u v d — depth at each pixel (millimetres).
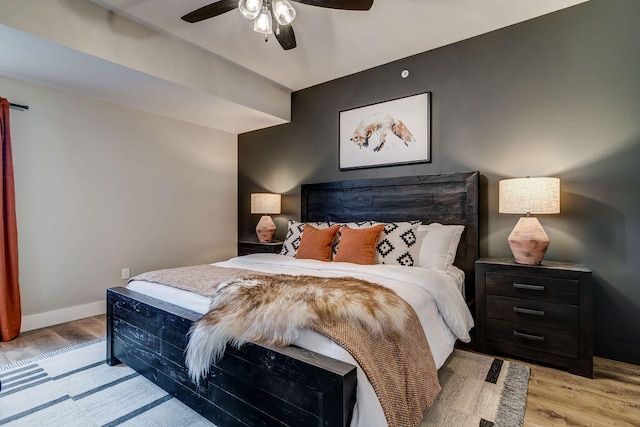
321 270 2295
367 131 3348
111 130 3332
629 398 1705
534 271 2104
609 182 2205
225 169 4527
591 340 1934
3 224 2527
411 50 2967
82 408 1634
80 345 2447
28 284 2777
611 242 2193
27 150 2770
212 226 4363
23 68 2504
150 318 1777
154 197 3721
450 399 1689
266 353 1211
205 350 1370
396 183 3084
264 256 2920
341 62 3203
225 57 3111
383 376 1146
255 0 1814
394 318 1318
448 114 2871
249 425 1281
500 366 2076
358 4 1910
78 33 2223
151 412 1601
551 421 1515
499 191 2436
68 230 3023
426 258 2445
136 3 2295
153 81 2766
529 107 2500
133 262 3527
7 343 2479
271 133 4262
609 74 2213
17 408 1634
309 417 1085
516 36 2557
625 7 2168
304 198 3824
